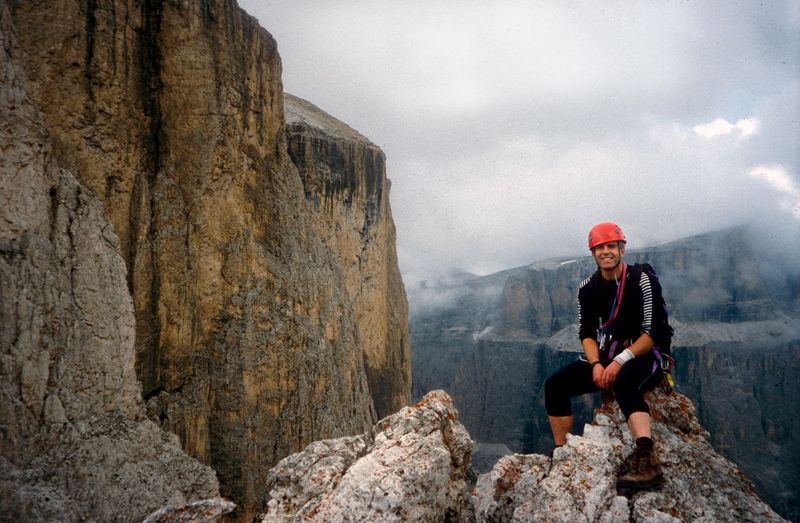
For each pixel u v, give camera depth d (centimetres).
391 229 6406
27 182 1830
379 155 5284
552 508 423
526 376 18412
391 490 407
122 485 1872
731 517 402
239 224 2812
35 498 1559
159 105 2586
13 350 1672
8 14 1889
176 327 2508
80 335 1920
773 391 15462
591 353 495
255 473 2617
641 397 451
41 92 2070
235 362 2662
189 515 412
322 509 411
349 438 510
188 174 2630
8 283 1695
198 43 2642
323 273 3531
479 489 557
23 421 1664
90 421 1894
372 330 5044
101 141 2277
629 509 411
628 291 481
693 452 453
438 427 506
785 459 13888
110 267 2092
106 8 2308
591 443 458
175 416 2384
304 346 3067
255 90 3006
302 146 4359
